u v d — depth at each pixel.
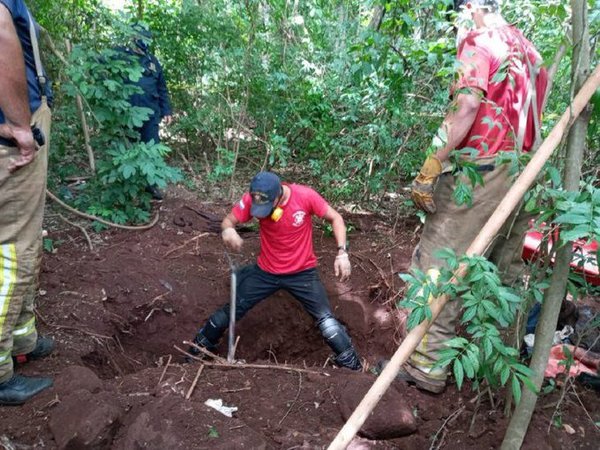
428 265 2.71
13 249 2.36
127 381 2.66
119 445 2.22
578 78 1.86
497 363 1.85
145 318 3.79
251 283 3.50
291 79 5.53
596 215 1.65
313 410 2.53
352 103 4.97
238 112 5.94
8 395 2.45
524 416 2.14
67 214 4.66
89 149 4.93
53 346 2.98
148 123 5.18
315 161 5.19
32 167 2.33
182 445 2.12
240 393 2.63
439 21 3.15
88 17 4.61
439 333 2.65
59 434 2.23
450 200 2.58
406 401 2.64
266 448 2.20
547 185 2.09
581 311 3.37
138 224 4.71
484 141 2.45
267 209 3.20
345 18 6.06
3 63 2.09
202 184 5.73
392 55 3.41
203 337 3.61
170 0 6.17
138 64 4.37
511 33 2.48
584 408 2.52
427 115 4.24
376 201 5.36
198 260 4.38
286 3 5.73
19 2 2.25
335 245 4.68
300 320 4.18
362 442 2.34
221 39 5.63
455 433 2.47
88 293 3.63
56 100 4.87
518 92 2.42
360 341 3.97
